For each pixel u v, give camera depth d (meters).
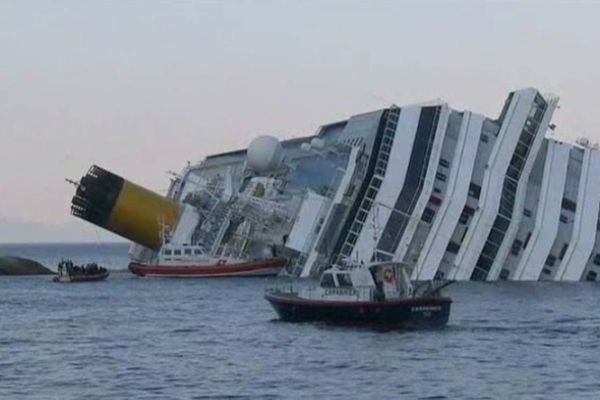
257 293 174.00
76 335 121.81
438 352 101.56
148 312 148.25
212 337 116.38
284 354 101.19
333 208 193.75
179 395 83.19
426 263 194.25
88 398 82.62
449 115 195.25
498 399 80.75
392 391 83.88
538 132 199.12
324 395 82.56
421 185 193.00
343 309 115.75
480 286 190.00
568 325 127.19
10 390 86.56
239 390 84.75
